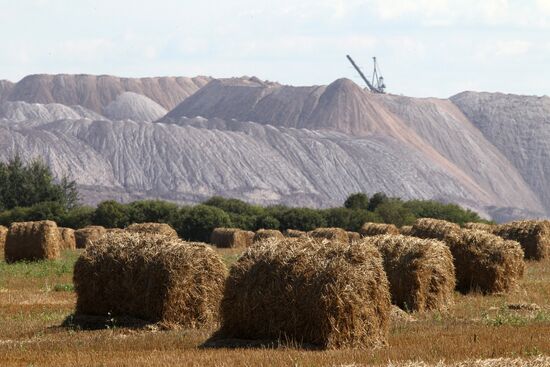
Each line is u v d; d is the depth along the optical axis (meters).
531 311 62.06
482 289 75.62
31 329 55.00
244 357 40.97
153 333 52.66
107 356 43.12
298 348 45.41
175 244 57.31
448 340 46.00
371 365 38.09
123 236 59.06
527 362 37.31
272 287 47.28
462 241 76.19
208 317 56.78
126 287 57.22
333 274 46.28
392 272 64.44
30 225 120.75
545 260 111.38
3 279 89.81
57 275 94.75
